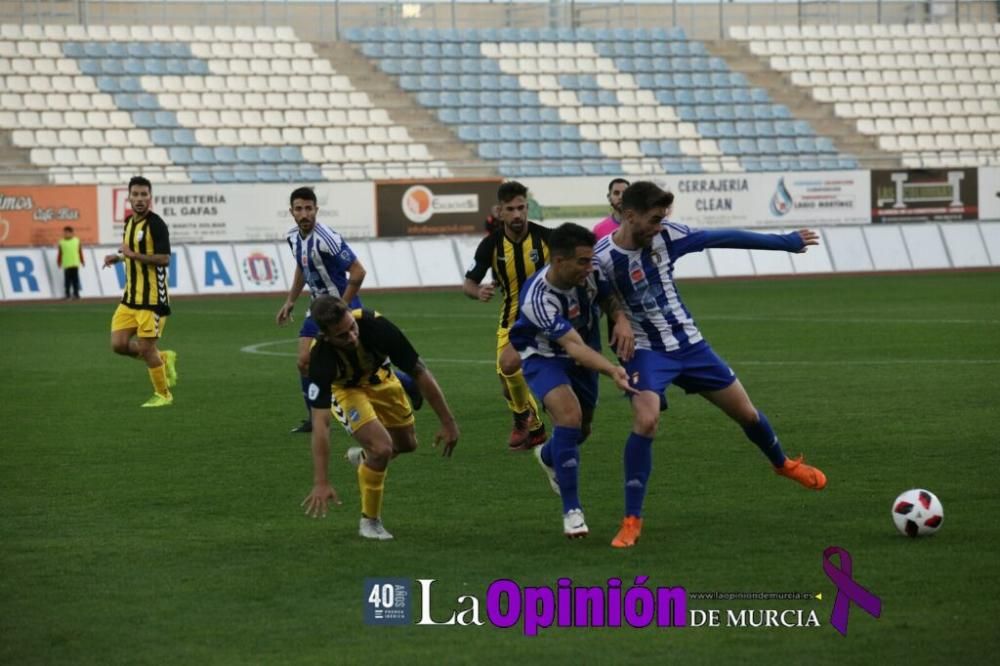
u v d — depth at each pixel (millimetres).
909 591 11438
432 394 14008
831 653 9953
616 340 13797
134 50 70938
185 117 68688
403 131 71000
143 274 25047
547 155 72500
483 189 65188
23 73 67875
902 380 26078
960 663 9641
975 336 34625
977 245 70375
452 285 63312
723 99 77750
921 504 13281
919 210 70812
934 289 53969
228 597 11727
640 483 13422
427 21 80062
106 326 44438
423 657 10047
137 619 11109
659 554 12953
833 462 17703
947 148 78125
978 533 13469
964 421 20859
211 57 71750
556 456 13641
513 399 19047
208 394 26547
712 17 84062
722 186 68125
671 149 74562
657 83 77688
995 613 10781
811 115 78188
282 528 14531
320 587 12023
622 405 23984
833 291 54094
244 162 67688
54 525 14820
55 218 59688
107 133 66375
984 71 82375
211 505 15859
